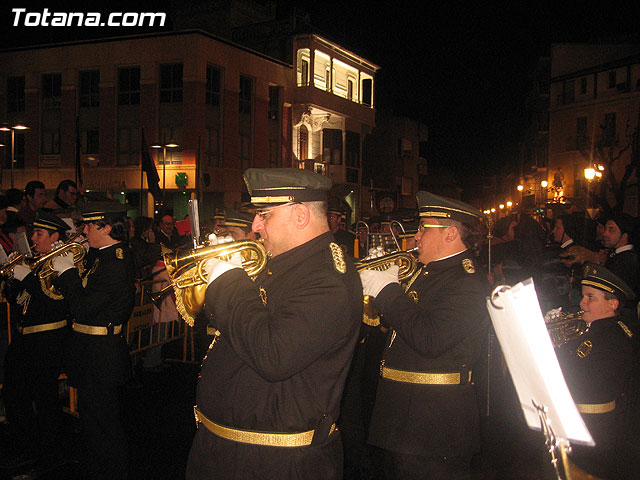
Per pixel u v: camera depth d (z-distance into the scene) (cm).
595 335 324
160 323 715
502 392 542
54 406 437
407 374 288
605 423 317
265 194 218
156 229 916
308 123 2861
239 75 2542
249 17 3012
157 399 622
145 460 462
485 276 298
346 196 3083
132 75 2438
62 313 436
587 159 3152
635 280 488
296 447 199
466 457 281
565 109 3491
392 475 291
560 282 594
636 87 3119
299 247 212
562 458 127
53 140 2555
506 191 5391
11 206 612
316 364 202
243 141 2588
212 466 206
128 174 2430
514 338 127
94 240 402
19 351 435
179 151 2375
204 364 221
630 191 3027
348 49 3044
